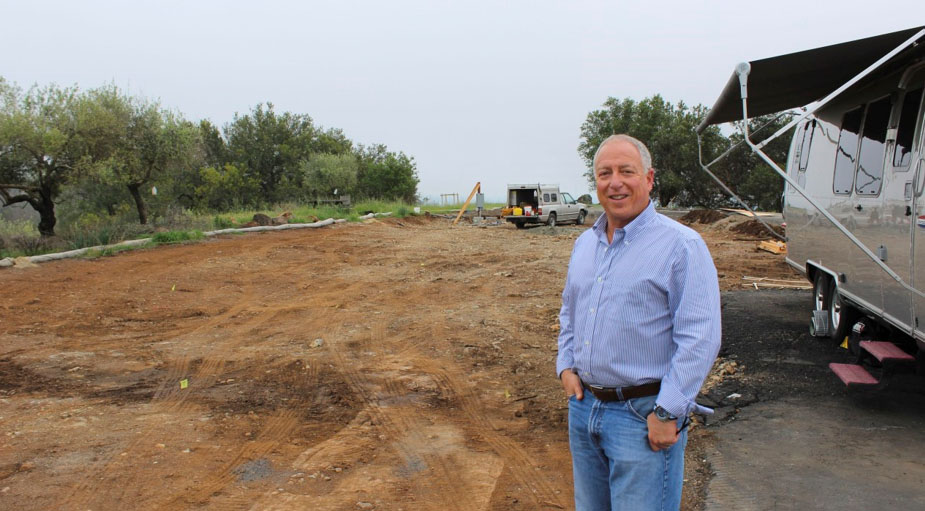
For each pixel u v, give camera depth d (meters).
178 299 11.38
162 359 7.74
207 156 48.19
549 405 6.12
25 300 10.74
